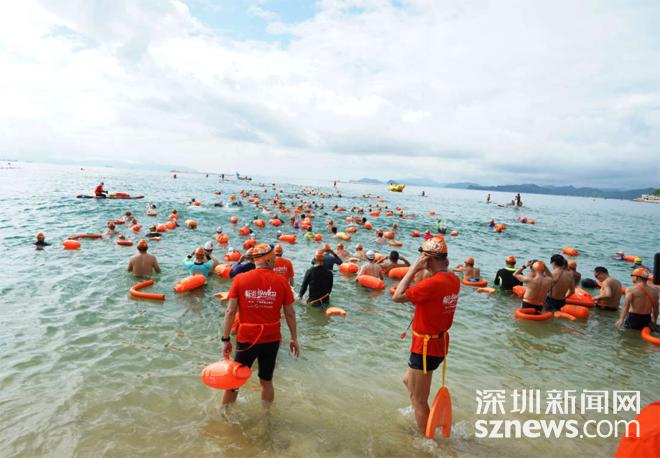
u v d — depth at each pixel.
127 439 3.71
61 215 19.36
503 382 5.46
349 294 9.42
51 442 3.62
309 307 8.29
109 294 8.12
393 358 6.02
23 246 12.26
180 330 6.53
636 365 6.25
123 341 5.96
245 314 4.07
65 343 5.76
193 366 5.31
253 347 4.11
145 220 19.62
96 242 13.49
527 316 8.16
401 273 11.29
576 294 9.65
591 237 26.47
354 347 6.37
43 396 4.37
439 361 3.94
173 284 9.09
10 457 3.40
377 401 4.71
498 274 10.55
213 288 8.95
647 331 7.55
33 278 8.89
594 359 6.42
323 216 27.11
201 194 39.28
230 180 92.25
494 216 37.81
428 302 3.82
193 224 18.02
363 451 3.75
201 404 4.40
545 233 26.78
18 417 3.96
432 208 44.56
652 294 7.70
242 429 3.98
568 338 7.32
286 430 4.01
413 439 3.99
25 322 6.42
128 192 35.88
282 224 21.09
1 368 4.92
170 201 29.09
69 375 4.87
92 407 4.21
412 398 4.04
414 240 19.52
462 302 9.32
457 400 4.89
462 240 21.00
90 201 25.48
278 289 4.11
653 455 2.62
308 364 5.64
